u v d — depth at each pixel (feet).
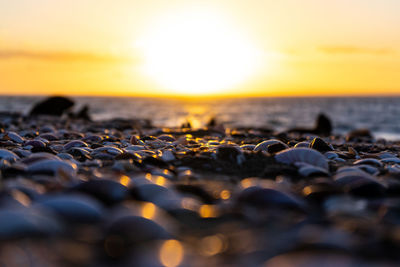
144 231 0.67
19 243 0.62
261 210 0.82
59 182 0.96
